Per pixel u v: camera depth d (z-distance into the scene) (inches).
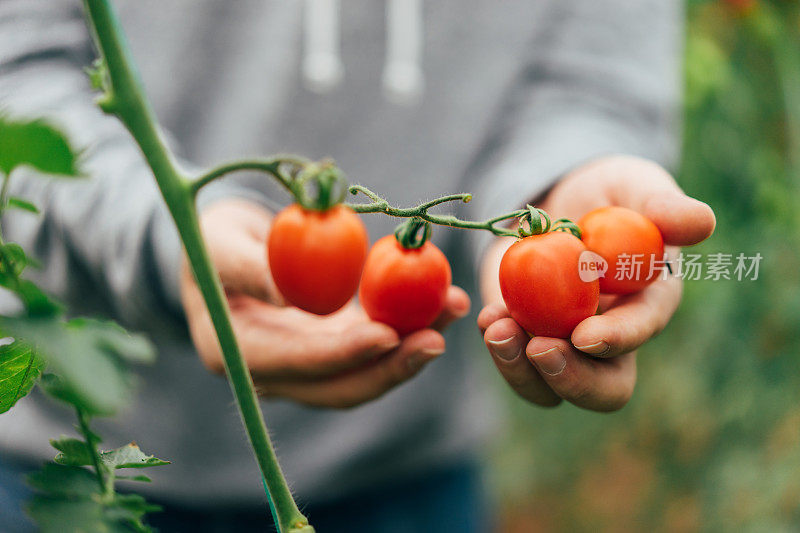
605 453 63.8
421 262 17.3
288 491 11.9
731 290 47.3
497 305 16.6
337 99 28.5
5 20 23.9
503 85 29.5
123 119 11.2
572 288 15.1
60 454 11.0
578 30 29.9
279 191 28.5
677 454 57.7
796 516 46.7
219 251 18.8
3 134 8.7
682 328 54.2
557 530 62.4
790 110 47.8
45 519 10.2
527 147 26.9
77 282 22.9
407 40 28.6
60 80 23.5
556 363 15.3
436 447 29.8
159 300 21.8
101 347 9.6
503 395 63.4
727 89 47.4
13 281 9.8
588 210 20.1
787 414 49.4
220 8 27.6
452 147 29.4
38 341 8.9
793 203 47.6
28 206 10.8
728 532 48.9
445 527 30.7
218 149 28.3
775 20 47.7
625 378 16.3
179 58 27.5
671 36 32.8
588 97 29.4
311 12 27.8
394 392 28.0
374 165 29.2
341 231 13.9
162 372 25.7
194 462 26.5
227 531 27.4
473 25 29.2
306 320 20.4
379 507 29.2
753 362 50.3
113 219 21.3
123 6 27.4
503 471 64.4
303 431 27.7
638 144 27.5
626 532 58.6
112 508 10.6
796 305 46.8
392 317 17.6
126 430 26.0
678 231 16.1
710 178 48.1
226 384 26.0
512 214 15.5
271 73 27.8
